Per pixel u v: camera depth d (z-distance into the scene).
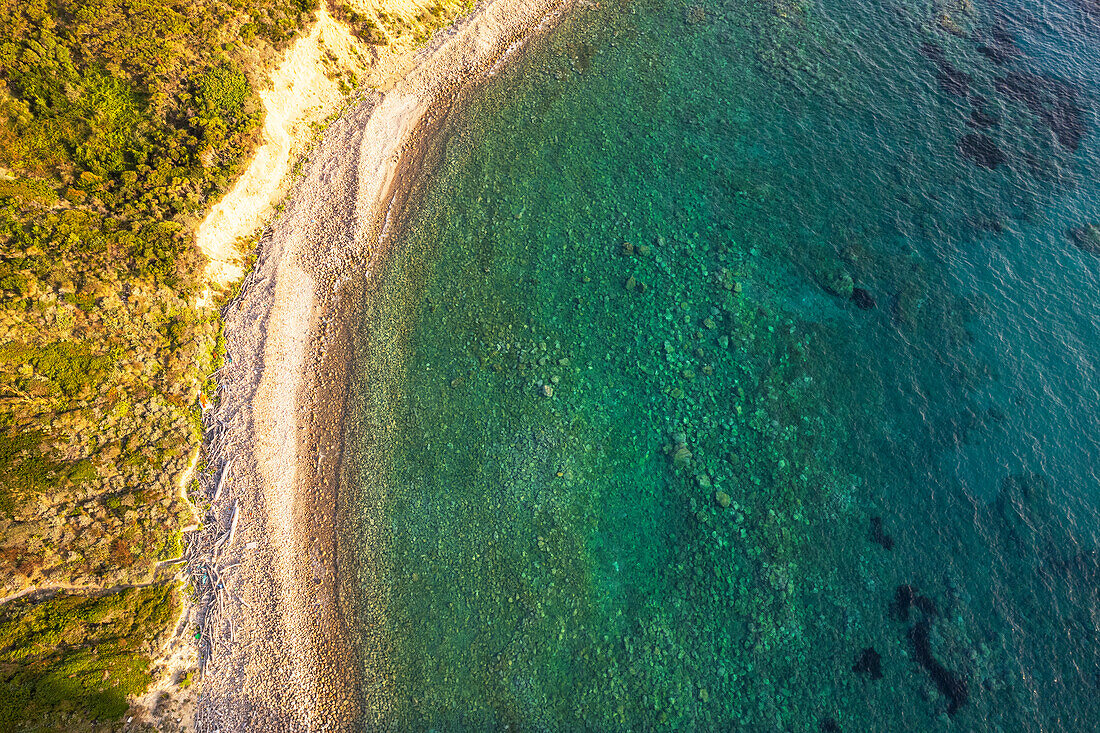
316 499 30.16
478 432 31.23
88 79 29.77
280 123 35.12
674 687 26.34
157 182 30.09
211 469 29.34
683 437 30.72
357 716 26.39
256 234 34.03
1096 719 24.22
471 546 29.08
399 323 33.66
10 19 28.22
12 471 24.83
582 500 29.83
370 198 36.34
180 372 29.64
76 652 23.30
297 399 31.97
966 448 29.56
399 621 27.83
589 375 32.53
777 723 25.53
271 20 34.75
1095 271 32.97
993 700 24.95
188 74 31.72
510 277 34.78
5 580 23.31
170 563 26.88
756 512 29.12
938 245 34.34
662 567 28.50
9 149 27.56
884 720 25.23
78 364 27.17
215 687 26.02
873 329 32.78
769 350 32.56
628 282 34.22
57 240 27.45
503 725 25.88
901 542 28.16
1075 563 26.78
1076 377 30.44
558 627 27.48
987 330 32.00
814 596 27.52
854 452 30.17
